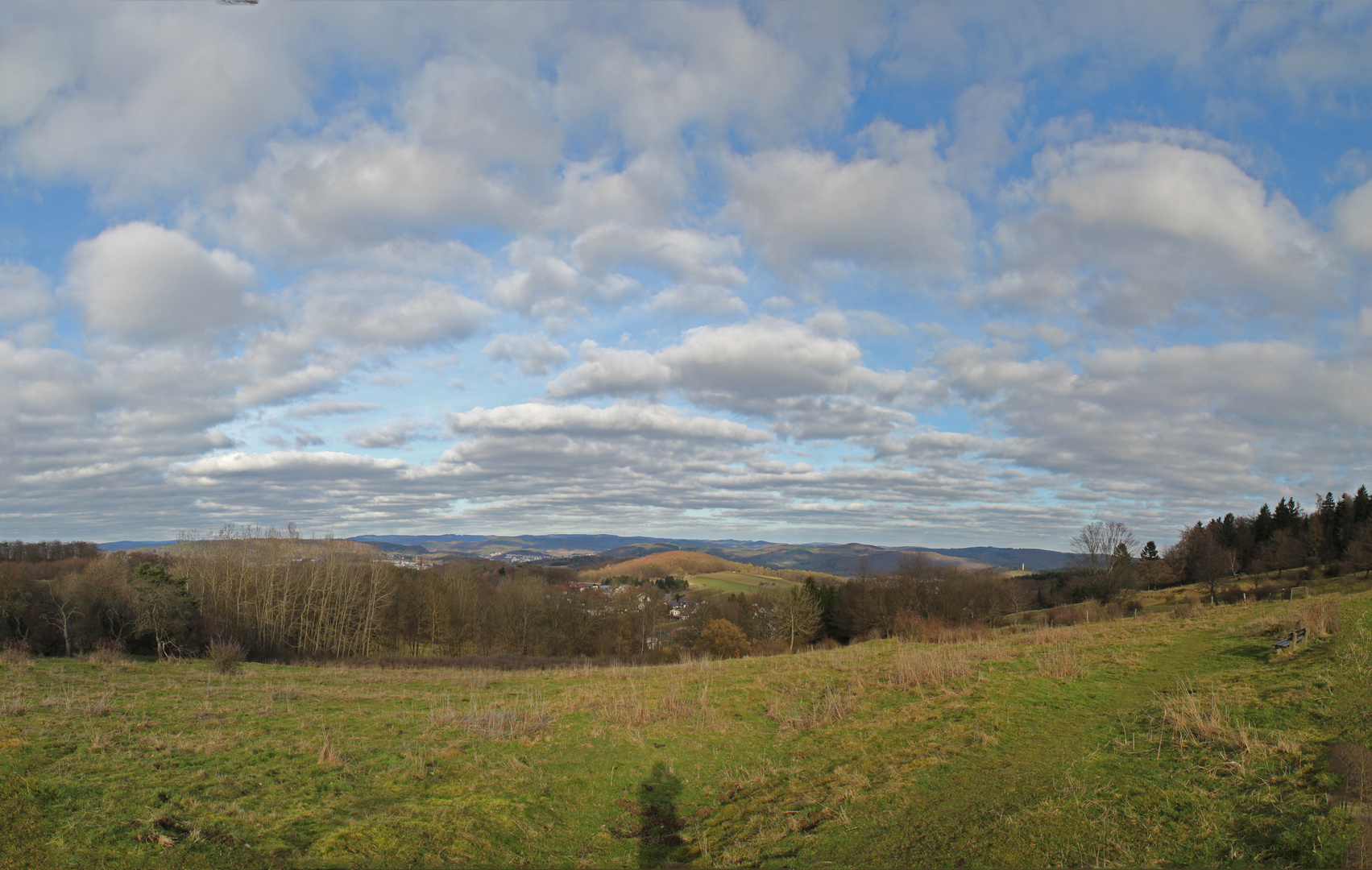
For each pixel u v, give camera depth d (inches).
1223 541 3614.7
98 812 372.2
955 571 2896.2
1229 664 693.9
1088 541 2546.8
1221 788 366.6
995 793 417.1
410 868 335.9
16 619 1457.9
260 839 352.5
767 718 686.5
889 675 813.2
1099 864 305.4
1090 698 639.1
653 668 1155.3
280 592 2421.3
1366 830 277.9
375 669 1336.1
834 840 381.7
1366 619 721.0
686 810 460.1
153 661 1375.5
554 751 565.3
